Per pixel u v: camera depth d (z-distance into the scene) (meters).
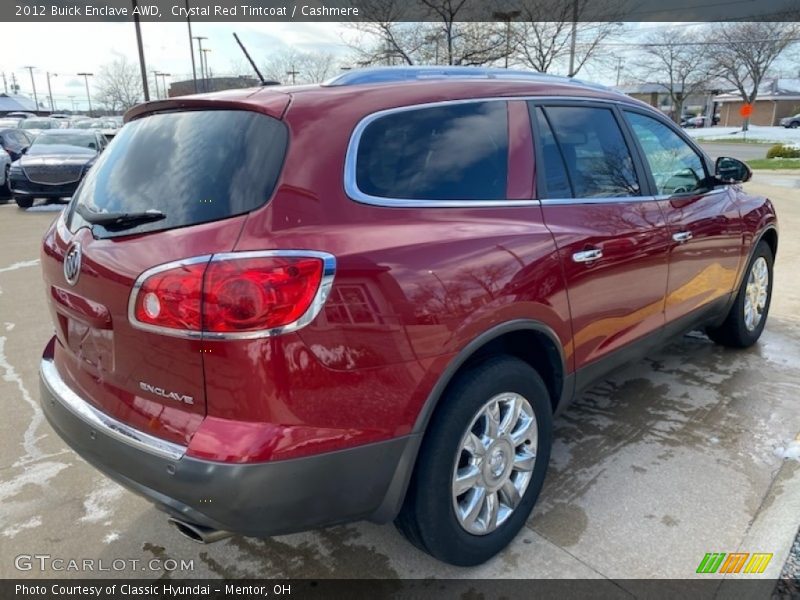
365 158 2.14
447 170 2.36
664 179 3.49
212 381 1.84
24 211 12.90
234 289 1.78
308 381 1.85
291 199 1.92
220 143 2.10
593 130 3.06
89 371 2.27
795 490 2.86
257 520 1.87
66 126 27.58
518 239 2.42
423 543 2.30
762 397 3.82
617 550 2.53
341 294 1.88
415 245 2.09
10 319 5.51
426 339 2.06
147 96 21.78
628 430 3.46
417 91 2.39
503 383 2.36
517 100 2.72
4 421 3.67
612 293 2.92
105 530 2.73
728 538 2.58
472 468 2.35
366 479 2.02
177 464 1.87
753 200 4.37
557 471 3.09
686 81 49.16
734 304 4.29
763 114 63.66
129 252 1.99
